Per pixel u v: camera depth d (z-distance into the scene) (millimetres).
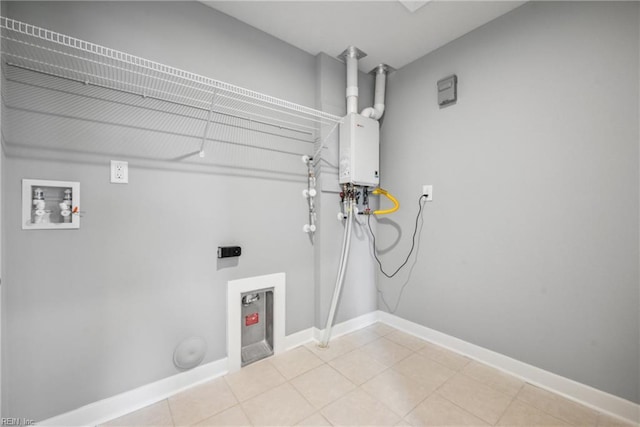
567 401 1375
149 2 1355
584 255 1354
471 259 1786
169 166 1413
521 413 1296
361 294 2271
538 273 1502
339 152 2068
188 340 1475
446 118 1918
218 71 1569
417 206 2100
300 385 1503
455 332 1876
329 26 1726
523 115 1552
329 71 2031
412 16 1644
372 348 1913
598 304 1317
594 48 1316
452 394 1429
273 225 1812
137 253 1329
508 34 1607
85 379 1209
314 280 2043
